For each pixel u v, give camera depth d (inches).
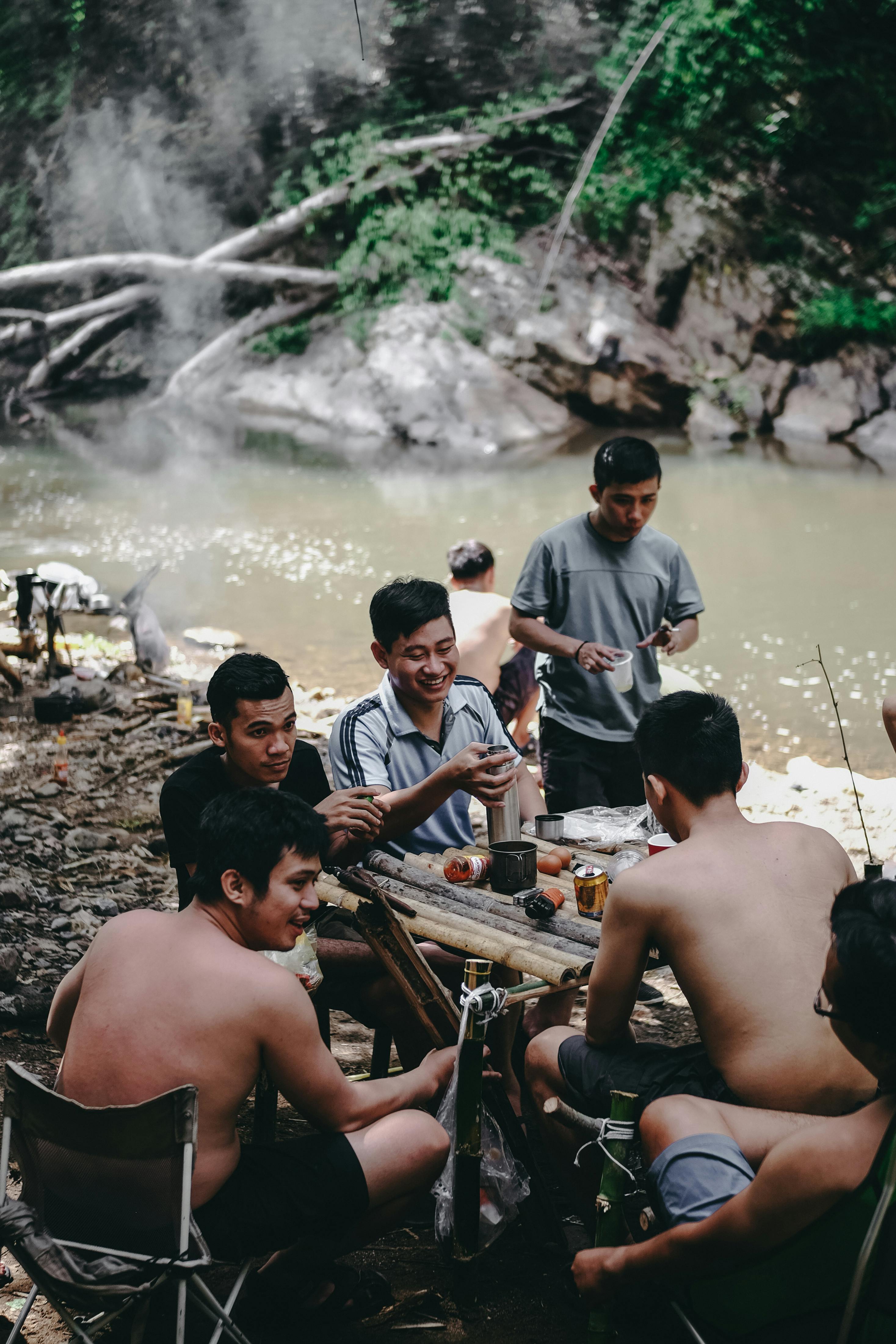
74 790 245.9
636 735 111.1
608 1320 98.1
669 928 101.2
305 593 419.5
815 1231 81.5
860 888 83.0
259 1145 104.6
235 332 859.4
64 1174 94.5
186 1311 104.6
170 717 291.7
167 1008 97.0
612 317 781.9
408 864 140.7
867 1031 78.7
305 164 895.1
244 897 101.9
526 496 584.7
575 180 855.1
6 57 832.3
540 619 195.6
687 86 804.6
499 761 131.5
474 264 824.9
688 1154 92.4
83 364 907.4
